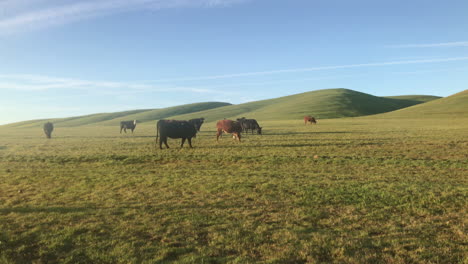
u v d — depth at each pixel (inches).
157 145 872.3
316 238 229.1
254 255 205.2
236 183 407.5
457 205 305.0
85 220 271.9
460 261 192.1
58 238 231.9
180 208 306.7
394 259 196.4
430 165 525.7
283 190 372.2
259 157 629.3
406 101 5949.8
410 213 287.1
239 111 4899.1
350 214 285.9
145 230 249.4
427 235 234.4
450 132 1135.6
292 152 695.1
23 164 590.9
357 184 393.1
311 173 474.6
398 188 368.2
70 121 5344.5
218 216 283.0
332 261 196.2
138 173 492.4
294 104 4837.6
